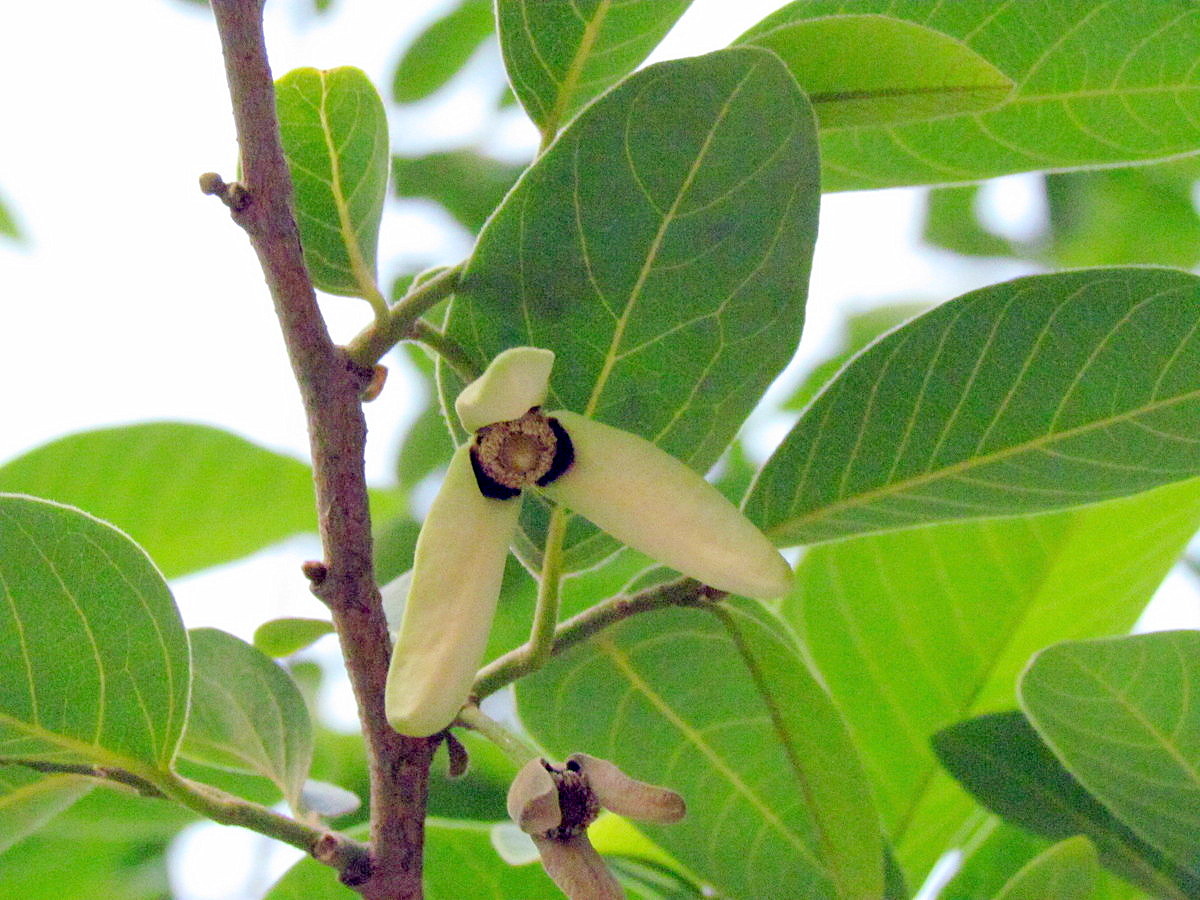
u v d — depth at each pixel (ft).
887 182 4.88
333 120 4.77
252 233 4.70
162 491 5.38
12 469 5.21
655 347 4.74
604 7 4.79
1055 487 4.78
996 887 4.93
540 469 4.68
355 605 4.72
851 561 4.99
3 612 4.72
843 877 4.81
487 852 4.91
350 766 5.45
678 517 4.68
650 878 4.91
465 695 4.66
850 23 4.73
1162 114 4.83
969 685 4.99
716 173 4.72
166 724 4.74
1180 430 4.76
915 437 4.78
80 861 5.22
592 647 4.84
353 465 4.72
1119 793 4.83
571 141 4.72
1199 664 4.80
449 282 4.73
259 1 4.69
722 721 4.85
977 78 4.74
